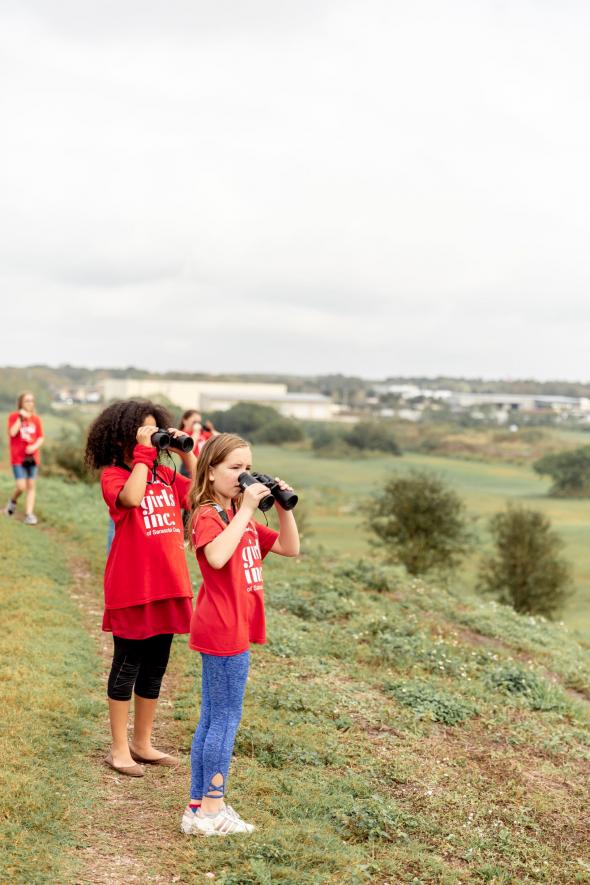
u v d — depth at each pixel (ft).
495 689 30.35
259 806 16.60
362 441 600.39
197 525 14.48
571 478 409.08
